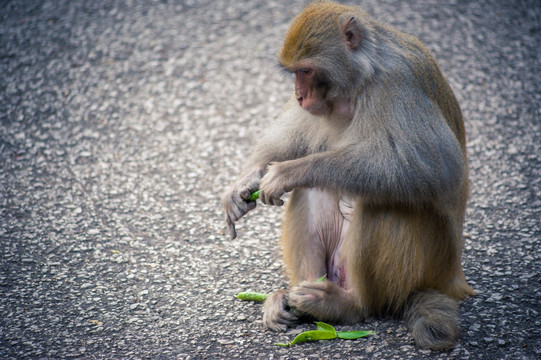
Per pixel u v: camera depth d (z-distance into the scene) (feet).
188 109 50.80
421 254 29.12
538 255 35.55
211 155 45.88
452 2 63.26
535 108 49.98
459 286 31.81
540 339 28.81
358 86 28.40
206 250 36.58
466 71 54.29
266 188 28.58
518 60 55.36
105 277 33.99
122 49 57.41
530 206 40.09
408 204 28.58
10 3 63.41
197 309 31.48
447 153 28.48
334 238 32.12
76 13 62.23
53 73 54.13
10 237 37.09
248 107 51.08
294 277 32.09
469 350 28.04
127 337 29.40
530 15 61.11
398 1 63.52
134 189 42.14
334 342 28.63
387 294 29.81
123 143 46.85
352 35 28.17
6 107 50.11
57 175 43.27
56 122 48.78
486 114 49.57
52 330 29.86
